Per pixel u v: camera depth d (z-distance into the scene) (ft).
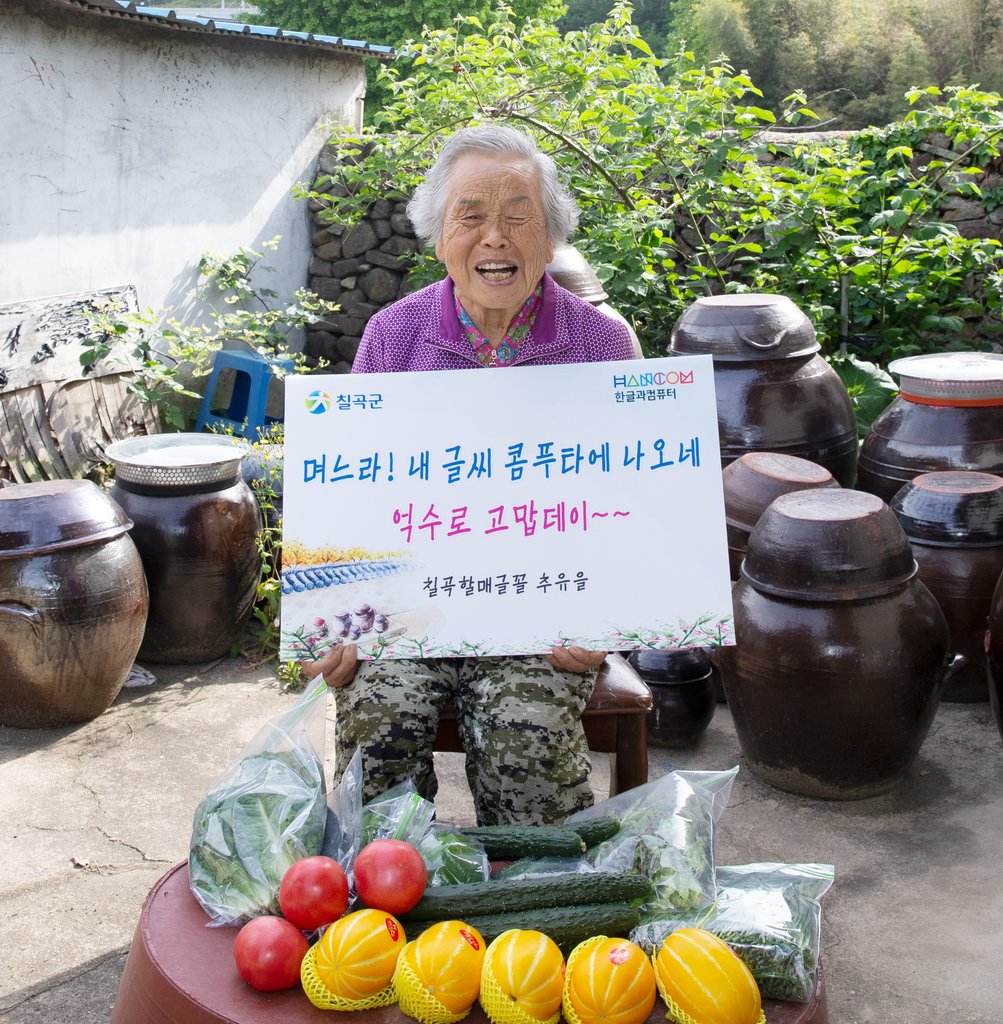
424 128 19.34
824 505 9.43
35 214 16.40
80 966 7.57
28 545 10.49
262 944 4.82
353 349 21.79
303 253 21.94
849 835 9.12
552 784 6.31
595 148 17.81
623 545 6.48
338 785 6.07
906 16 59.88
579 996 4.64
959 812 9.44
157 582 12.13
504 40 19.21
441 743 7.27
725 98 17.76
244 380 19.08
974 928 7.89
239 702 11.78
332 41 20.86
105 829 9.29
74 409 16.81
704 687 10.59
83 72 16.88
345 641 6.40
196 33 18.80
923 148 18.12
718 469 6.56
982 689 11.22
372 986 4.73
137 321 17.06
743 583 9.68
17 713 10.98
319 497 6.51
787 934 4.92
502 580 6.44
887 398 15.34
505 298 6.88
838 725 9.14
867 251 16.39
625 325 7.51
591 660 6.47
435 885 5.35
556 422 6.63
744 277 18.28
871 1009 7.13
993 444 11.41
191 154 19.19
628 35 18.44
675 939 4.74
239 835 5.42
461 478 6.55
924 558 10.74
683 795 5.79
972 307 17.49
